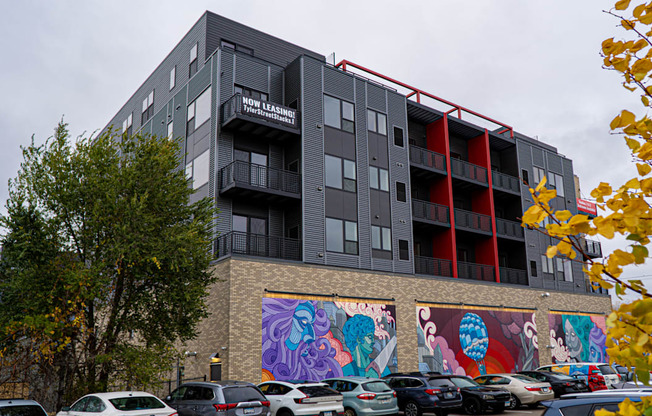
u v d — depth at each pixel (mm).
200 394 13781
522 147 35812
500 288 30906
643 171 2566
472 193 33625
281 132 24578
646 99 2715
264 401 13773
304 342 22047
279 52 29922
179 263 16203
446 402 17859
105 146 17594
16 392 16656
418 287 26797
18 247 15148
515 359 30297
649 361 2275
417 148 29797
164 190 17094
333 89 26375
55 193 15898
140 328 16469
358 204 25734
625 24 2754
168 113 28906
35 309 14602
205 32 27375
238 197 23859
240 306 20750
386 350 24625
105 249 15711
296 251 23844
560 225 2479
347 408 16703
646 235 2352
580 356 34406
